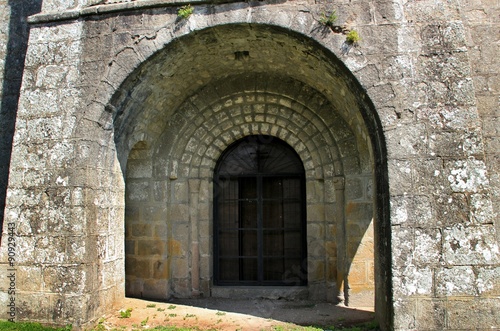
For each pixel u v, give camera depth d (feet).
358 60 17.15
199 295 23.80
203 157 24.40
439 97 16.62
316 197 23.38
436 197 16.10
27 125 18.88
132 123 21.11
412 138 16.48
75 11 19.10
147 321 19.01
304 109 23.47
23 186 18.53
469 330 15.40
